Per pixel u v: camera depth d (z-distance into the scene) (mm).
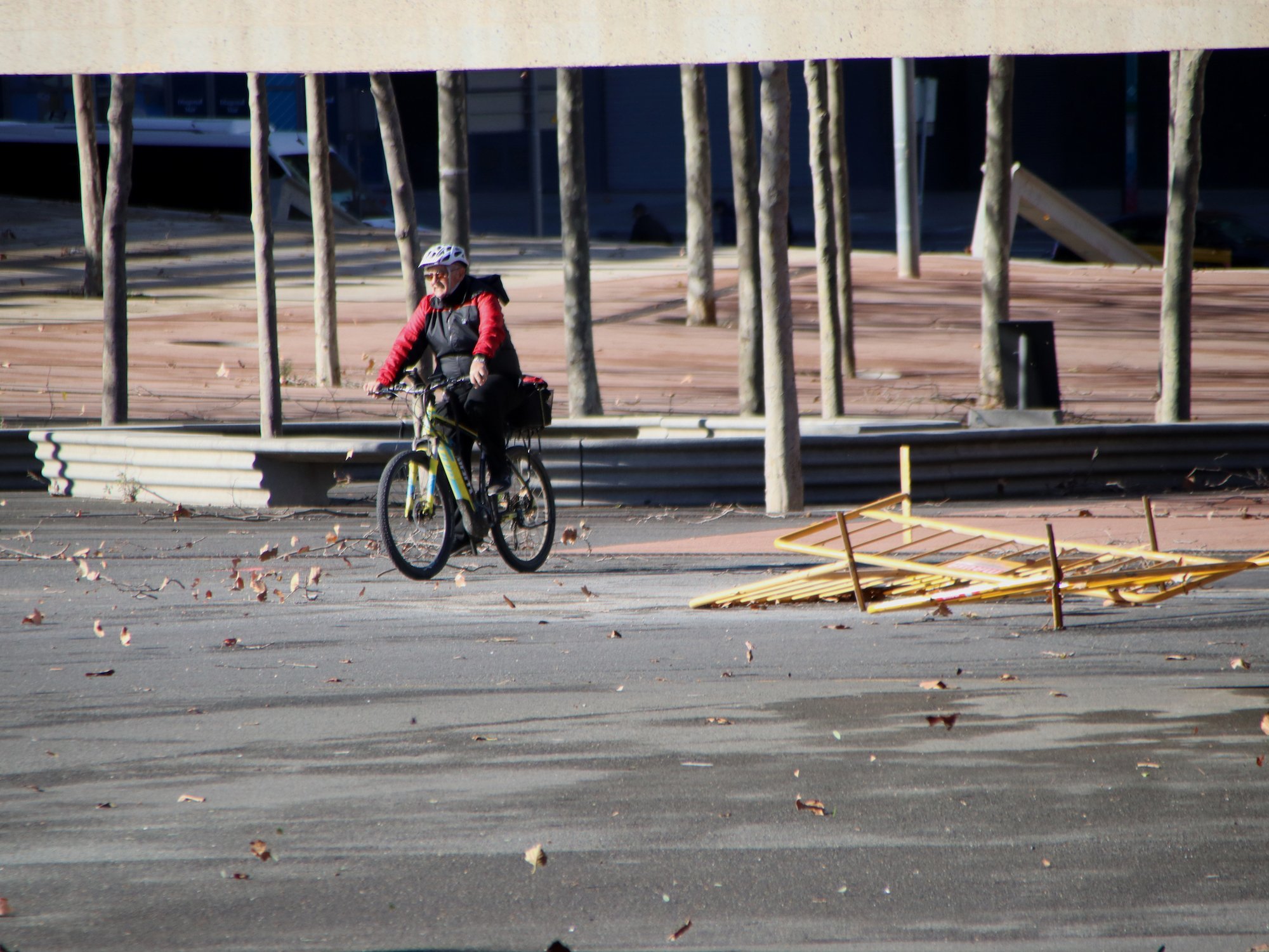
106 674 26453
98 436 55000
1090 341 108500
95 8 16844
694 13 16312
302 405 80938
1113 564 33531
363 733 22562
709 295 115750
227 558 41000
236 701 24516
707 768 20703
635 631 30438
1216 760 20953
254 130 55719
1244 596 34094
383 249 150750
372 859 17172
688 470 52375
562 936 14984
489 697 24812
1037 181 145125
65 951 14617
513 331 110188
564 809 18953
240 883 16438
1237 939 14844
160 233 153875
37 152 169500
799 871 16766
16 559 40500
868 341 108750
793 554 41438
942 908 15656
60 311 114625
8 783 20109
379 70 16781
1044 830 18109
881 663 27188
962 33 16281
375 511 51906
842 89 93625
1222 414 79375
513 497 38312
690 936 14977
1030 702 24234
